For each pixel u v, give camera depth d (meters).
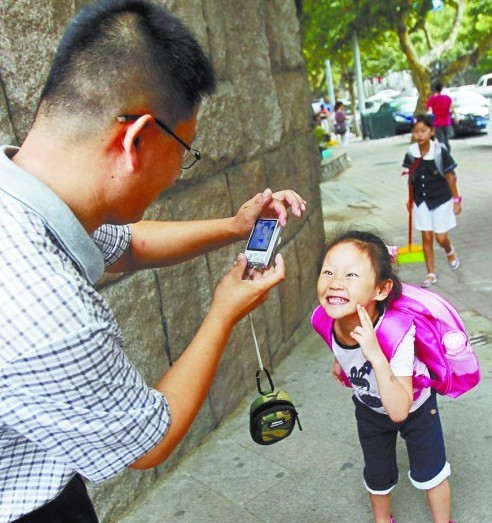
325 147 14.10
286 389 3.35
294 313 3.99
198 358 1.21
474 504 2.25
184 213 2.80
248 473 2.61
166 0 2.70
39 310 0.90
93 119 1.01
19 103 1.95
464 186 9.19
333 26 17.78
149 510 2.44
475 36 21.75
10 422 0.95
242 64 3.43
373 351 1.69
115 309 2.35
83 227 1.08
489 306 4.23
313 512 2.33
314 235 4.66
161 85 1.04
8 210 0.95
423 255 5.46
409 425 1.94
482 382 3.12
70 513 1.19
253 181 3.50
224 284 1.33
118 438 1.00
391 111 21.33
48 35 2.06
